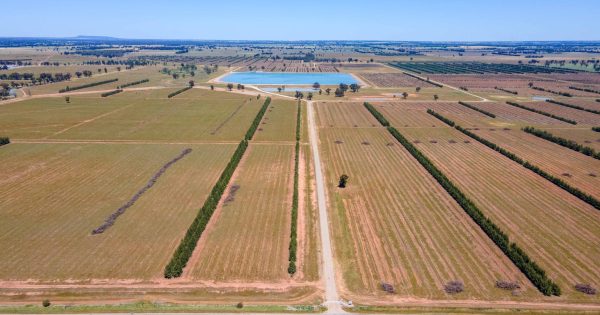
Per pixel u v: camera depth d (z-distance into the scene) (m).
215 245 64.44
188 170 98.44
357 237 67.94
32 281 54.81
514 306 51.00
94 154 110.12
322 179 94.50
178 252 59.84
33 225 70.12
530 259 60.81
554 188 89.69
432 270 58.66
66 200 80.50
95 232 67.56
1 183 88.75
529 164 102.75
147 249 62.91
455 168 102.69
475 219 73.12
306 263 60.16
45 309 49.50
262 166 102.50
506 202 82.00
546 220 74.31
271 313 49.47
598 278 56.88
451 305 51.16
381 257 61.94
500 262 60.78
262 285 54.91
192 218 73.50
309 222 73.00
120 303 50.84
